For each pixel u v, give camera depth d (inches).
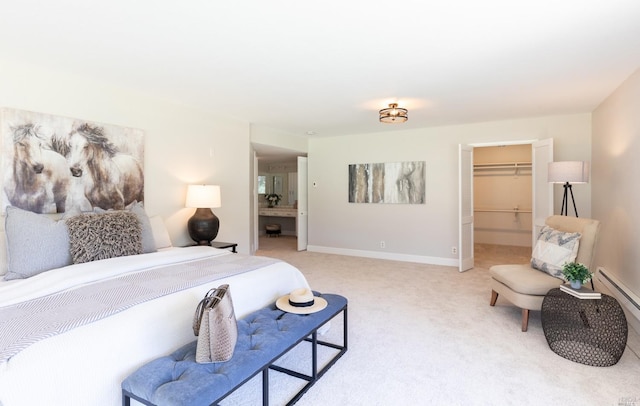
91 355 57.7
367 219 245.9
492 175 303.4
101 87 129.5
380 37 91.6
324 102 158.2
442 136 218.1
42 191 112.7
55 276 81.9
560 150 185.8
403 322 121.1
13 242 91.6
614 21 82.4
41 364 52.4
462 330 113.9
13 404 49.3
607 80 127.6
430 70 116.6
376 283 172.9
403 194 231.6
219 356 60.9
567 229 126.1
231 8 76.9
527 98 151.4
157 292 76.5
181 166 161.3
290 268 112.1
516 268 129.5
